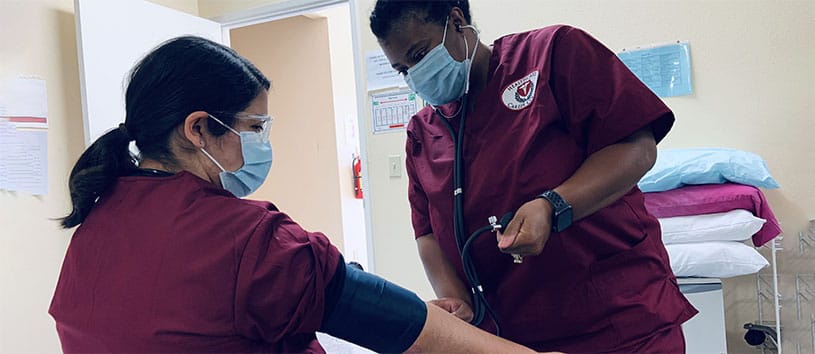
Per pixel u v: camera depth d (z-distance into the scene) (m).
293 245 0.75
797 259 2.01
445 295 1.21
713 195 1.83
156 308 0.71
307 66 3.97
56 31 2.50
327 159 3.95
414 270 2.65
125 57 2.49
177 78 0.80
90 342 0.76
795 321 2.02
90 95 2.34
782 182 2.03
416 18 1.11
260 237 0.74
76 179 0.82
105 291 0.75
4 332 2.22
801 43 1.99
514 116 1.09
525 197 1.06
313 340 0.80
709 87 2.11
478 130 1.14
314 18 3.93
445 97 1.18
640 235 1.08
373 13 1.14
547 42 1.08
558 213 0.93
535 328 1.12
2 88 2.25
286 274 0.73
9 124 2.27
